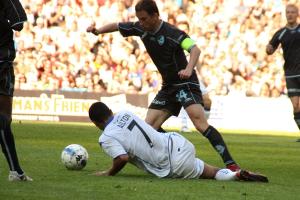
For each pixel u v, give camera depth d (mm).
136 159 15094
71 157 16516
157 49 16719
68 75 53000
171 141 14992
